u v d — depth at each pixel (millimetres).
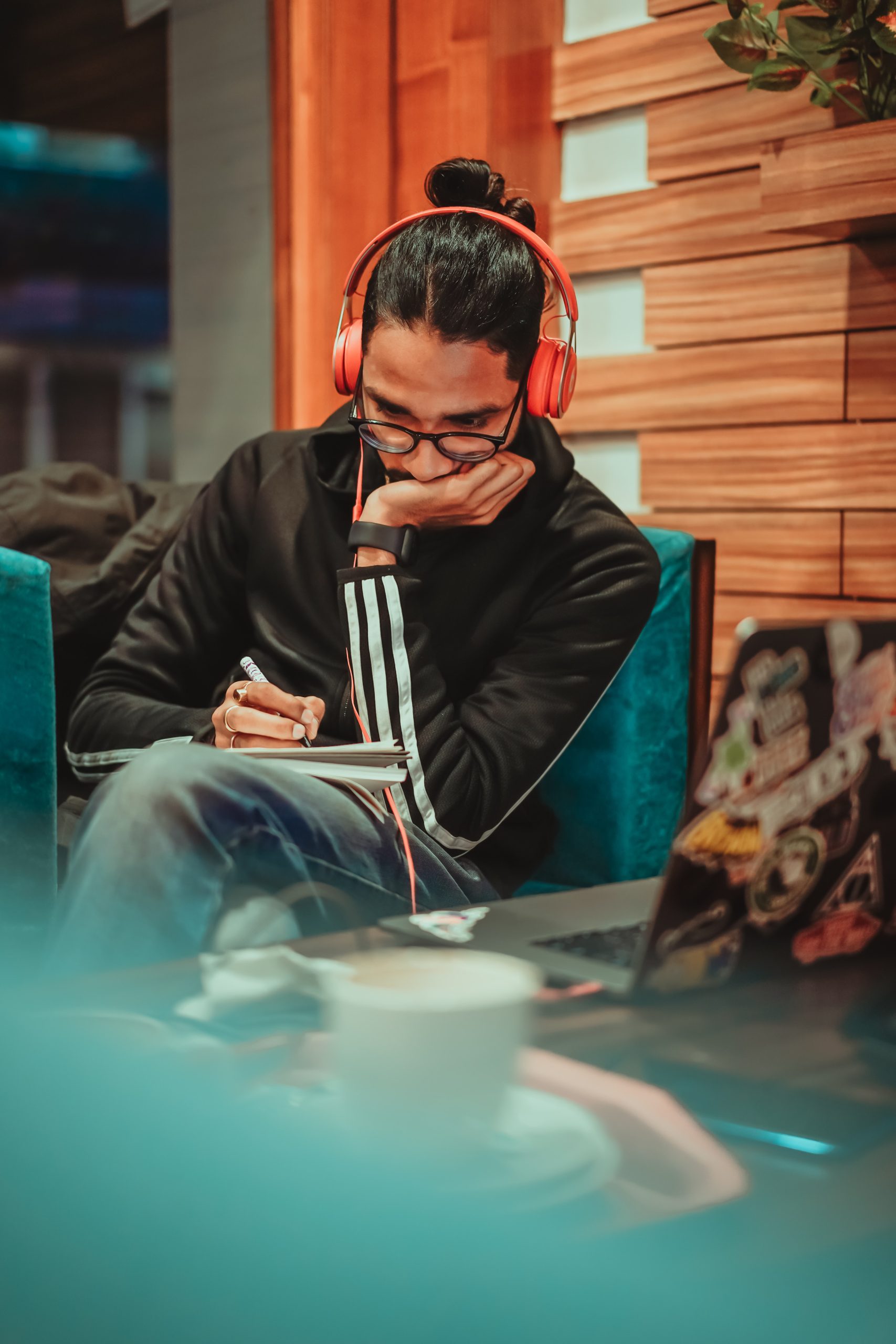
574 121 2494
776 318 2143
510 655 1446
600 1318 403
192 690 1600
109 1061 575
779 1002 690
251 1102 544
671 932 625
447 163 1392
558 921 818
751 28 1891
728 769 596
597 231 2434
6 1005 649
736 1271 429
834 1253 445
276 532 1534
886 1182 500
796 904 668
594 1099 559
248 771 943
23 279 4562
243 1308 410
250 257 3162
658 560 1497
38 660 1309
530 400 1354
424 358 1273
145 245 4262
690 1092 579
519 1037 517
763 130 2129
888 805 682
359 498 1419
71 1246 444
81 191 4301
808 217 1878
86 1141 502
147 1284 429
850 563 2057
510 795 1353
